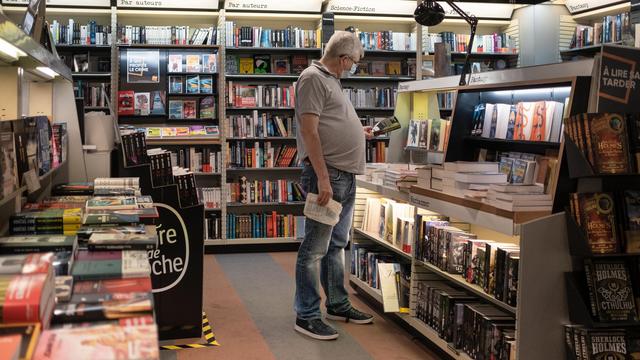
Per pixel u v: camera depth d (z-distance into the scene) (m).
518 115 3.96
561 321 3.04
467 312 3.68
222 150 7.87
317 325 4.44
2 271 1.49
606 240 2.97
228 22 8.01
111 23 7.79
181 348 4.18
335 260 4.81
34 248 2.14
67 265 1.90
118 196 3.37
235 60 8.09
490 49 8.71
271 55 8.39
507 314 3.53
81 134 4.86
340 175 4.38
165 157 4.15
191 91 7.86
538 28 8.55
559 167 3.06
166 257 4.19
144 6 7.75
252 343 4.31
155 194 4.14
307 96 4.19
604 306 2.97
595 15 8.51
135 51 7.78
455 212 3.72
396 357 4.09
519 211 3.07
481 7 8.60
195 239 4.22
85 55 7.83
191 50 7.97
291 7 8.06
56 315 1.44
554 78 3.29
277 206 8.41
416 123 5.27
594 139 2.96
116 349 1.22
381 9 8.26
